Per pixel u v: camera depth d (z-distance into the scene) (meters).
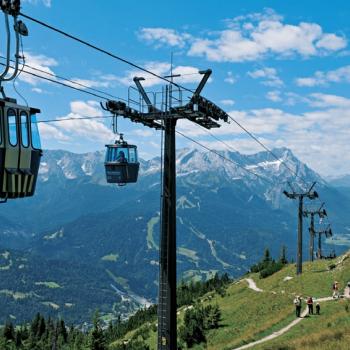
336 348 36.56
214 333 76.94
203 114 29.83
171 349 28.69
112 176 32.12
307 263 107.00
